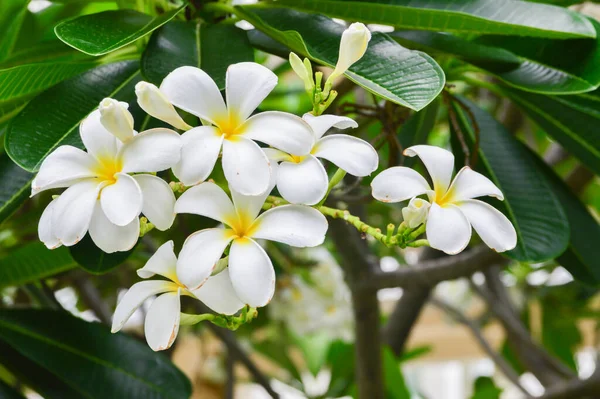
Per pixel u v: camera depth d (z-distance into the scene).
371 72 0.66
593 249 0.88
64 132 0.68
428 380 2.85
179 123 0.59
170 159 0.56
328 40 0.73
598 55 0.76
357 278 1.12
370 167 0.58
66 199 0.56
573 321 1.83
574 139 0.86
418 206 0.60
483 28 0.73
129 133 0.57
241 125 0.58
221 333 1.29
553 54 0.78
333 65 0.68
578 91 0.75
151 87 0.57
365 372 1.18
